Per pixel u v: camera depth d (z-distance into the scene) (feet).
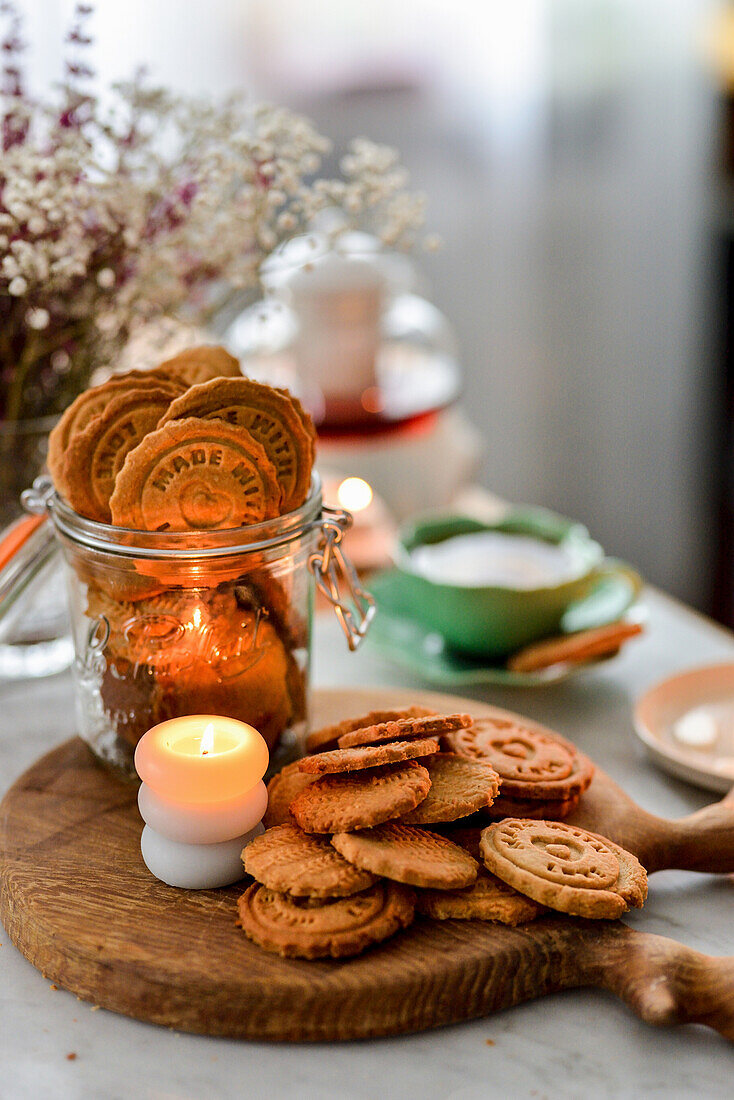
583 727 2.62
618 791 2.26
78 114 2.59
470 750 2.23
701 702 2.65
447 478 3.64
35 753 2.50
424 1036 1.90
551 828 2.06
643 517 5.94
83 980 1.93
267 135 2.55
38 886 2.04
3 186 2.48
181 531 2.07
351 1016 1.88
